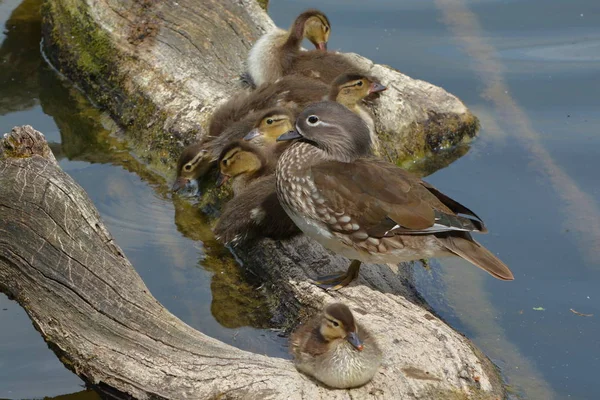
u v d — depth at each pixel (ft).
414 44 59.72
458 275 41.42
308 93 48.80
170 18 56.39
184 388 31.50
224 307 39.47
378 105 51.70
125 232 44.98
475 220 34.19
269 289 39.93
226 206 43.16
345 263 38.96
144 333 33.63
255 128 46.47
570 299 39.75
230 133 47.55
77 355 33.86
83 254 35.32
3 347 36.32
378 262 35.88
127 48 55.47
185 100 51.78
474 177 49.96
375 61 57.62
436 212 34.47
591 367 35.55
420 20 62.34
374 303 35.78
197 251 43.62
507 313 38.88
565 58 57.93
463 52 58.85
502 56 58.39
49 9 61.11
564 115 53.52
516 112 54.08
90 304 34.45
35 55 61.77
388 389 30.63
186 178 47.62
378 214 34.86
